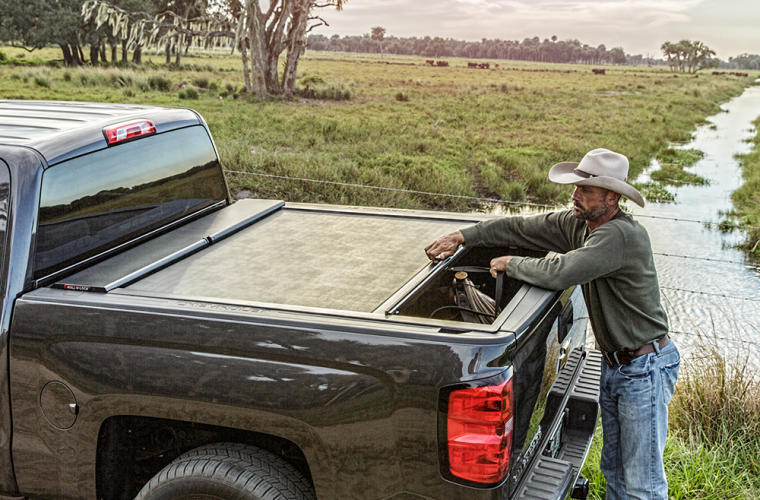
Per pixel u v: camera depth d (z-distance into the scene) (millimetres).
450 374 2203
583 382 3512
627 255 2836
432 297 3496
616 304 2949
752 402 4504
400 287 2811
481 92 55344
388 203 13188
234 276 2943
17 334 2629
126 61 71000
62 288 2742
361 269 3051
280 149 18547
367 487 2355
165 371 2471
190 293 2721
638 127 32406
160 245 3320
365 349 2291
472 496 2248
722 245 11992
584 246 2852
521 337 2357
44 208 2820
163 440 2986
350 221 3863
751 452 4156
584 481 3340
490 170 17531
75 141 3059
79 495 2697
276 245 3422
